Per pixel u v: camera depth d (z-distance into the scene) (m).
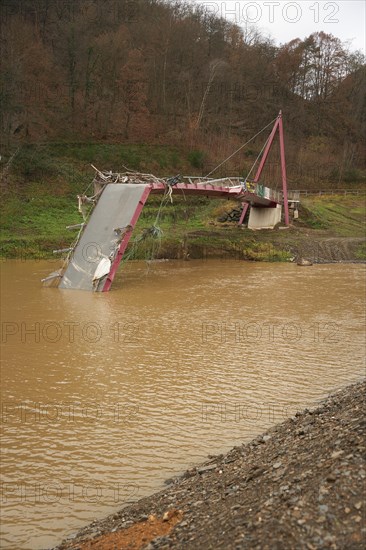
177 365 16.48
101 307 24.83
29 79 69.81
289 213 51.75
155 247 40.59
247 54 99.25
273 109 95.19
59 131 69.88
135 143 73.81
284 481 7.48
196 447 11.07
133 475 10.00
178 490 8.86
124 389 14.48
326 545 5.76
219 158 77.06
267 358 17.23
